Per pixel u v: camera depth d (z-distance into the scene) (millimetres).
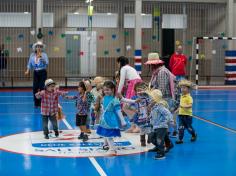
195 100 15336
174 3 20594
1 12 19484
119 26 20781
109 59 20938
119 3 20578
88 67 20750
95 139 8547
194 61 21141
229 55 20516
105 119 7316
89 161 6938
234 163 6984
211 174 6340
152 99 7324
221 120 11211
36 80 12898
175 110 8641
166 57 19172
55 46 20391
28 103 14164
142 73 20875
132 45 21031
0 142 8297
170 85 8461
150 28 20641
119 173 6285
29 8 19750
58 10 20219
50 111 8641
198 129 9953
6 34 19953
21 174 6199
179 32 21047
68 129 9688
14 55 20078
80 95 8477
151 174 6277
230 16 20266
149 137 7785
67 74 20656
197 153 7641
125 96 9008
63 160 6980
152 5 20688
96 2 20219
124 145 8117
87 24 20484
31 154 7363
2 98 15508
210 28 21297
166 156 7391
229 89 19375
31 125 10180
